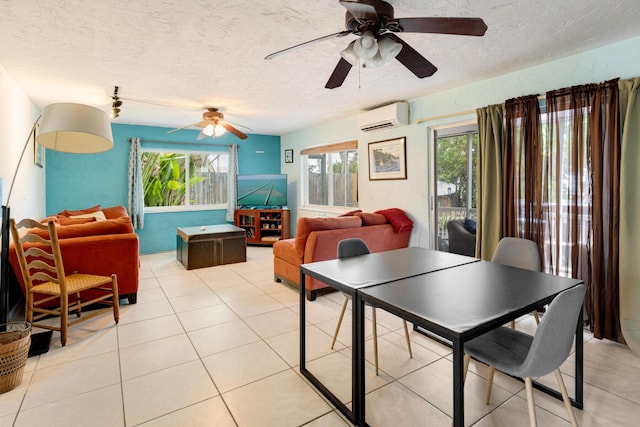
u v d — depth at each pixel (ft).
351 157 18.85
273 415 5.75
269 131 22.59
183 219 21.07
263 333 8.96
